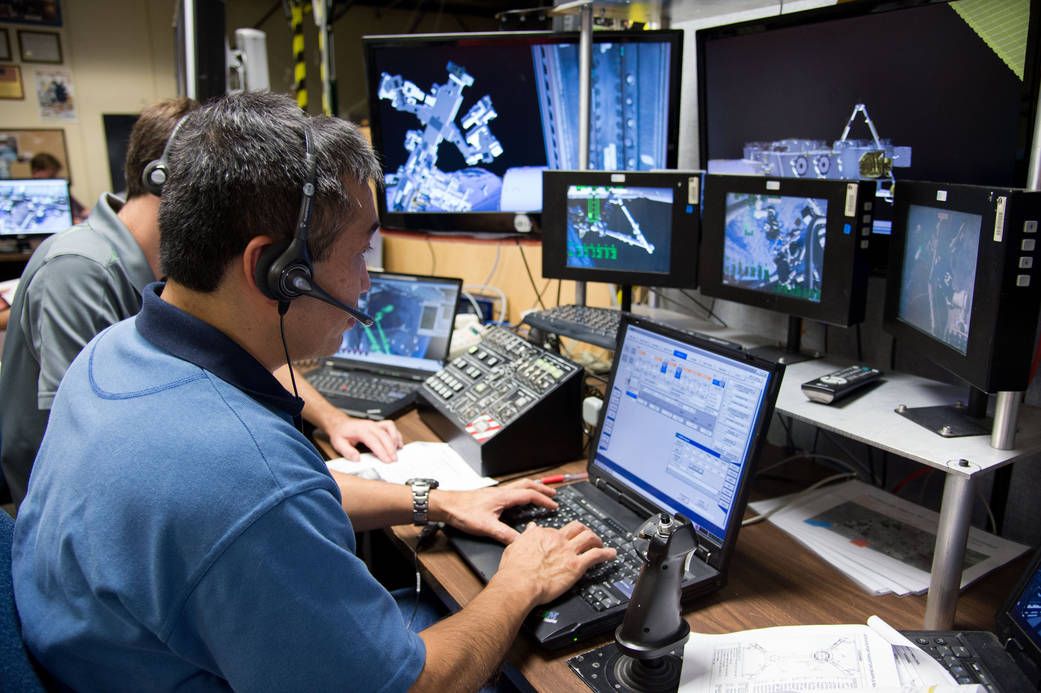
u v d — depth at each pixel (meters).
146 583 0.65
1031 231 0.90
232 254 0.72
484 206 2.00
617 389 1.27
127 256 1.34
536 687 0.87
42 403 1.24
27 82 4.69
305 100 3.59
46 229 3.36
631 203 1.58
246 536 0.65
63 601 0.69
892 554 1.15
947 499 0.96
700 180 1.49
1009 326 0.92
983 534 1.22
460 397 1.52
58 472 0.72
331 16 3.04
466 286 2.35
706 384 1.09
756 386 1.00
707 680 0.86
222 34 2.46
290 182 0.70
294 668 0.67
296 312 0.77
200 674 0.72
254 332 0.76
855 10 1.28
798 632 0.93
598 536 1.12
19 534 0.77
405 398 1.69
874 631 0.92
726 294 1.48
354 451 1.44
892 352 1.45
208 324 0.74
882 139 1.33
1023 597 0.88
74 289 1.27
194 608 0.66
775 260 1.37
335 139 0.76
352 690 0.69
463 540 1.13
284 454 0.70
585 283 1.80
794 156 1.49
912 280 1.19
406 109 1.98
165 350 0.74
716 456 1.05
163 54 5.10
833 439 1.56
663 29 1.66
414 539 1.18
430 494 1.18
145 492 0.65
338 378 1.82
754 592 1.06
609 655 0.91
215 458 0.66
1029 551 1.16
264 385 0.76
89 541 0.66
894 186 1.25
